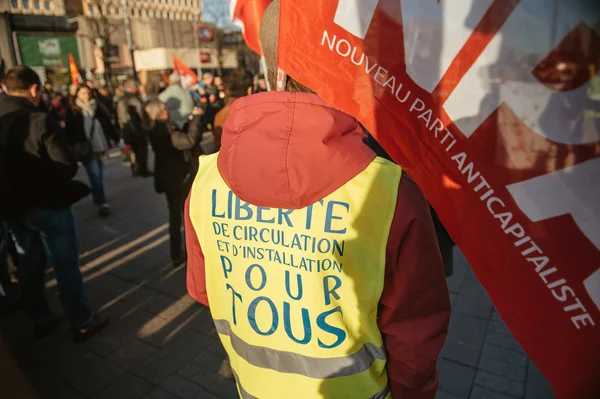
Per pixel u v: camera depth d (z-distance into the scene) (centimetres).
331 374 96
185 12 5184
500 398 232
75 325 290
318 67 93
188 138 350
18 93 267
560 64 66
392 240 87
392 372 100
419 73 80
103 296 348
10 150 249
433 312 95
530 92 69
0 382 59
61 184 261
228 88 358
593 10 62
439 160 80
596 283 69
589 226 68
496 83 72
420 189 90
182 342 289
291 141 86
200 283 120
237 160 91
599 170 66
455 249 406
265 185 89
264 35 105
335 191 89
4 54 2588
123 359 275
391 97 84
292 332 96
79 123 502
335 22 89
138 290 355
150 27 3719
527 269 74
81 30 2922
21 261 287
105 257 418
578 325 71
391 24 82
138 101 695
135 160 720
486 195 76
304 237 91
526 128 70
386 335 98
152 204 579
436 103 79
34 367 269
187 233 117
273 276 96
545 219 71
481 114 74
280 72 103
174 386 251
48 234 267
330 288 91
